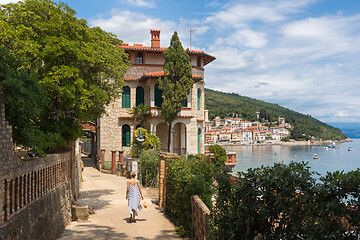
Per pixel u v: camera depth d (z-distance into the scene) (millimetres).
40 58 10273
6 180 4980
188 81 30438
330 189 3414
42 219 6895
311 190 3611
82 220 10484
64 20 11555
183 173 9070
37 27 10656
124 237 8320
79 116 12055
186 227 8773
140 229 9258
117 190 18781
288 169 3949
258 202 4336
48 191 7871
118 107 34000
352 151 147250
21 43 9906
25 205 5965
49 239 7363
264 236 4230
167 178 11398
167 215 11258
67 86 10539
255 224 4520
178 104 30094
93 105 12188
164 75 30500
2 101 5074
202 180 8398
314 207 3609
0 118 4895
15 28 10547
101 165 31094
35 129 7352
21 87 5613
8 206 5039
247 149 170500
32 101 6180
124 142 34094
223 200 5082
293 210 3900
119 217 11031
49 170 8062
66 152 11117
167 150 34750
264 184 4230
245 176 4609
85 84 11758
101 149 31219
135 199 10336
